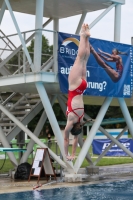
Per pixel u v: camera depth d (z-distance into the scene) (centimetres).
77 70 1619
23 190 1825
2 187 1934
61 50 2070
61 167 2270
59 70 2058
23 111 2544
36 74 2025
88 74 2159
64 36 2083
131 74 2364
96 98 2530
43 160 2109
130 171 2683
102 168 2902
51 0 2303
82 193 1738
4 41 2291
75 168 2117
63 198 1612
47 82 2055
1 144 2483
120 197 1645
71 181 2081
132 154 2581
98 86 2198
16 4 2416
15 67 2384
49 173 2144
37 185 1983
